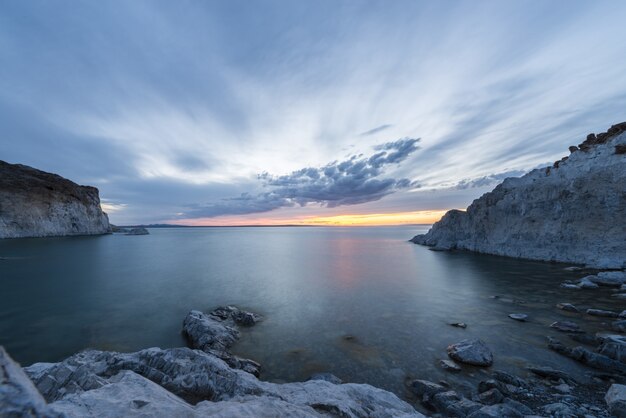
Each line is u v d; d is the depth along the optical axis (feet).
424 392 43.98
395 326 72.59
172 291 107.45
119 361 35.17
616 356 52.60
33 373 31.37
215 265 169.58
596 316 75.05
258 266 166.30
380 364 53.88
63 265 157.89
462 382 47.50
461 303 90.58
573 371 50.14
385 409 32.58
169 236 531.91
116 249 244.63
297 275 138.51
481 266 150.51
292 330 70.44
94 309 86.17
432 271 144.46
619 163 132.05
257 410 25.03
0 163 317.42
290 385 36.37
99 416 20.75
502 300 91.56
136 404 22.94
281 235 607.78
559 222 150.41
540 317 76.02
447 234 247.50
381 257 204.64
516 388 44.80
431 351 58.90
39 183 337.11
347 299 97.09
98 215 415.23
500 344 61.05
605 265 123.85
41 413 11.41
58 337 66.64
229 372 33.96
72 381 29.25
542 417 34.91
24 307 87.66
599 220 134.51
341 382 46.83
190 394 31.17
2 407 10.69
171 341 64.75
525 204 171.01
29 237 311.88
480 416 34.60
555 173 158.81
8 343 63.57
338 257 207.51
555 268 132.87
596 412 37.81
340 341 64.13
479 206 213.66
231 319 77.36
